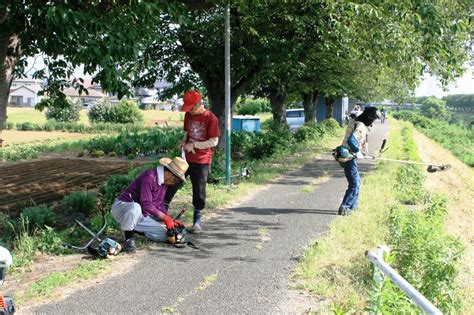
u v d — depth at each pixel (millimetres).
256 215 8984
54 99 8398
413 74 11258
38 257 6727
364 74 21469
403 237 6766
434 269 5926
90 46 6520
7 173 15914
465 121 116000
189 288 5660
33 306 5148
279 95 26094
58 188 13109
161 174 6953
